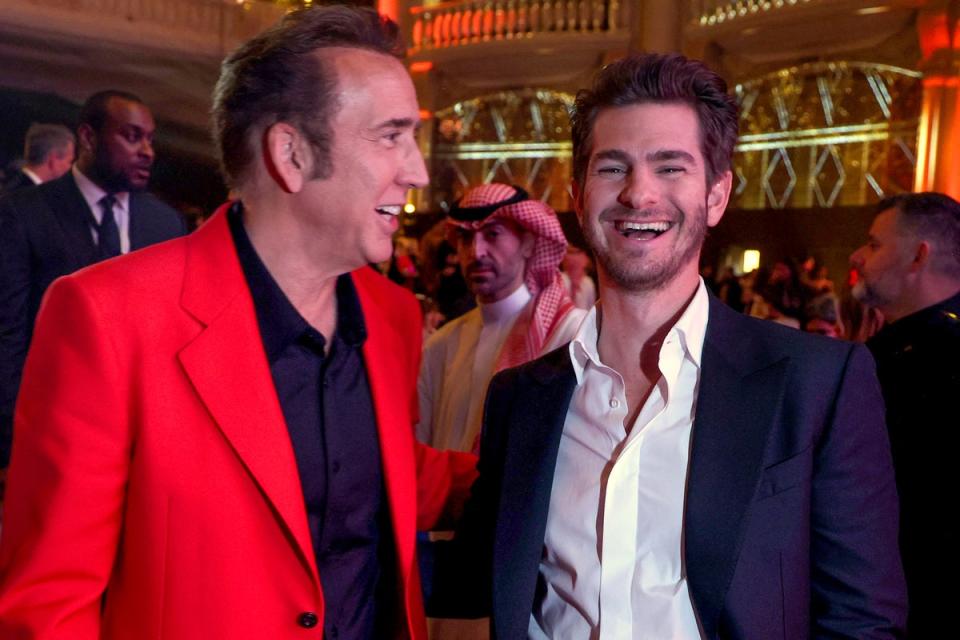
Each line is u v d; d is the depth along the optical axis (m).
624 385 1.42
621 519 1.35
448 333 2.79
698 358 1.39
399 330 1.64
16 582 1.15
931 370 1.85
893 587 1.28
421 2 12.32
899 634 1.27
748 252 8.51
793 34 9.61
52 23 6.63
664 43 10.67
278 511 1.26
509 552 1.41
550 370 1.50
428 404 2.79
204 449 1.26
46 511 1.17
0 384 3.79
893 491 1.33
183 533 1.24
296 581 1.28
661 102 1.37
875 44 9.22
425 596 1.66
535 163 11.91
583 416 1.44
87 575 1.19
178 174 6.89
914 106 9.02
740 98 10.43
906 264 2.04
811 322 6.20
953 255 2.00
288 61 1.28
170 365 1.26
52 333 1.23
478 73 12.03
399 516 1.42
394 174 1.31
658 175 1.38
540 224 2.49
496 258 2.55
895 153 9.23
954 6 8.44
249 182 1.35
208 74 7.53
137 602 1.24
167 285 1.30
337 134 1.28
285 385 1.37
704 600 1.27
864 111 9.47
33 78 6.61
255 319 1.34
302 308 1.40
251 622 1.25
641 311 1.42
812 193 9.95
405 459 1.46
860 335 3.06
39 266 3.90
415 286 6.80
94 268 1.28
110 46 6.92
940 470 1.78
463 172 12.41
